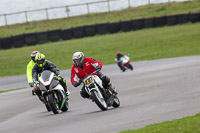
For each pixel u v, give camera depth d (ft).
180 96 128.06
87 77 113.29
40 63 128.47
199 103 103.71
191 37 466.29
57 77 126.21
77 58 114.62
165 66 277.85
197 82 167.43
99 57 422.00
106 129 78.95
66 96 126.72
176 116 85.87
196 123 72.08
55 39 547.90
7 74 371.35
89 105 136.67
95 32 565.94
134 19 571.69
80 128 84.43
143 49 436.76
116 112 105.50
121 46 466.29
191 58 324.19
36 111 139.33
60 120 104.53
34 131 89.25
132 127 77.77
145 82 196.03
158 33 520.42
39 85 123.75
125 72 277.44
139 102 126.52
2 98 195.93
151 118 87.45
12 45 526.98
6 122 117.29
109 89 116.47
